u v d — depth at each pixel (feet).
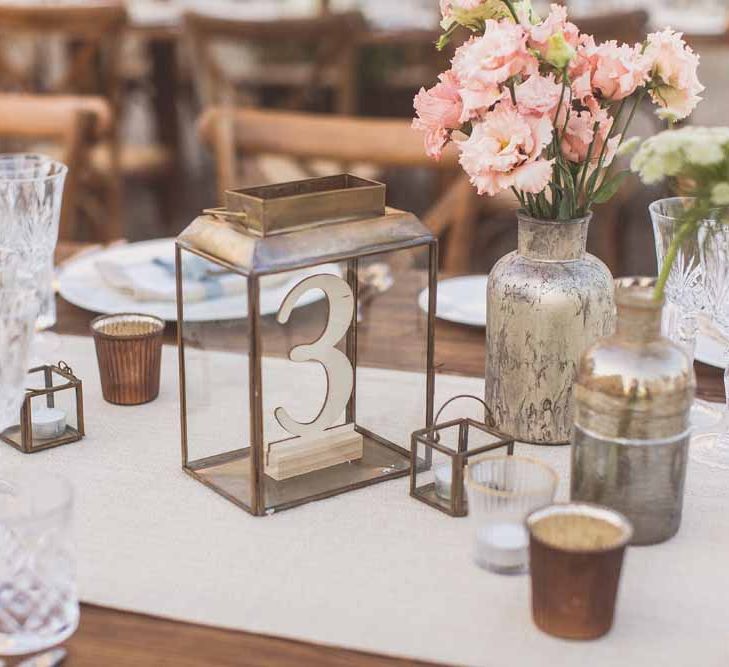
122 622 2.49
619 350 2.72
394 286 4.38
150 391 3.66
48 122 6.32
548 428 3.35
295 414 3.34
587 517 2.45
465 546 2.80
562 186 3.22
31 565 2.36
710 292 3.38
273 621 2.49
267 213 2.80
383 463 3.22
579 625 2.39
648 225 12.89
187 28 10.41
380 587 2.62
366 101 13.02
